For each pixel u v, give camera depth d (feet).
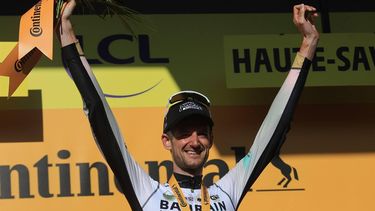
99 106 15.15
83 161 23.75
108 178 23.76
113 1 18.76
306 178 24.48
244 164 16.33
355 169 24.72
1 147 23.50
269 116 16.42
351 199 24.57
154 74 24.59
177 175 15.57
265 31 25.35
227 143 24.43
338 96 25.08
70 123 23.93
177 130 15.35
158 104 24.44
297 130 24.68
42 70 24.04
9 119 23.67
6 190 23.35
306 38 16.85
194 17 25.07
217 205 15.56
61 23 15.38
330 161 24.67
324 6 25.63
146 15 24.84
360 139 24.93
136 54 24.61
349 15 25.71
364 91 25.21
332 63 24.23
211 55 24.93
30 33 15.69
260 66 24.04
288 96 16.43
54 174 23.59
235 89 24.76
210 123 15.48
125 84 24.40
